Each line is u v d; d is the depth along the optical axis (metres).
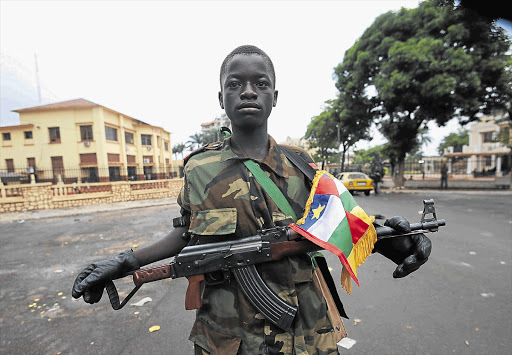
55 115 25.36
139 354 2.30
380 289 3.25
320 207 1.00
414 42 13.62
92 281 0.93
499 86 13.17
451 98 13.00
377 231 0.98
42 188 12.10
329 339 1.03
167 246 1.08
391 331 2.44
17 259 5.03
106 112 26.72
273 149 1.04
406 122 16.03
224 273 0.96
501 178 21.78
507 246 4.67
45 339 2.54
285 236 0.95
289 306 0.93
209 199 0.95
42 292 3.57
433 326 2.49
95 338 2.53
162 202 13.96
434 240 5.05
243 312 0.95
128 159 31.19
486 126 36.38
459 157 35.16
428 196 13.16
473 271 3.66
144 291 3.47
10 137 25.84
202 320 1.03
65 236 6.81
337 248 0.91
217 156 1.02
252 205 0.96
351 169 31.14
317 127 30.70
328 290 1.18
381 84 14.34
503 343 2.24
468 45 12.53
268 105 0.98
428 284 3.32
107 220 9.07
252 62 0.95
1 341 2.53
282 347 0.94
